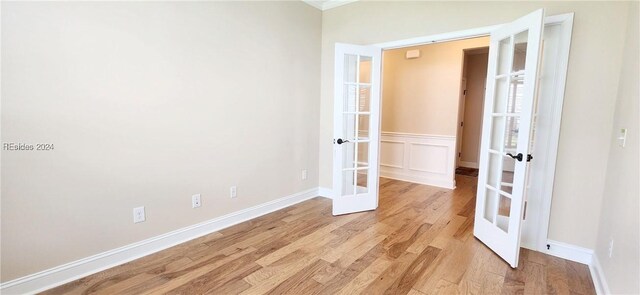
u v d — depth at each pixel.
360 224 3.02
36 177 1.77
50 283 1.87
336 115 3.15
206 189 2.69
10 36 1.62
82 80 1.89
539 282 2.01
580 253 2.28
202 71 2.54
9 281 1.73
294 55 3.41
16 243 1.73
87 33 1.89
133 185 2.20
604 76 2.11
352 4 3.48
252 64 2.96
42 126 1.76
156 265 2.17
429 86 4.64
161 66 2.27
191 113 2.50
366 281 2.00
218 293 1.86
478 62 6.01
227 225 2.91
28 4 1.66
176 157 2.44
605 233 1.98
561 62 2.23
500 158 2.36
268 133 3.22
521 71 2.19
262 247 2.48
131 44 2.09
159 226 2.39
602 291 1.81
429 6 2.95
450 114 4.46
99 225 2.05
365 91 3.37
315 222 3.06
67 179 1.88
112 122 2.04
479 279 2.04
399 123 4.98
